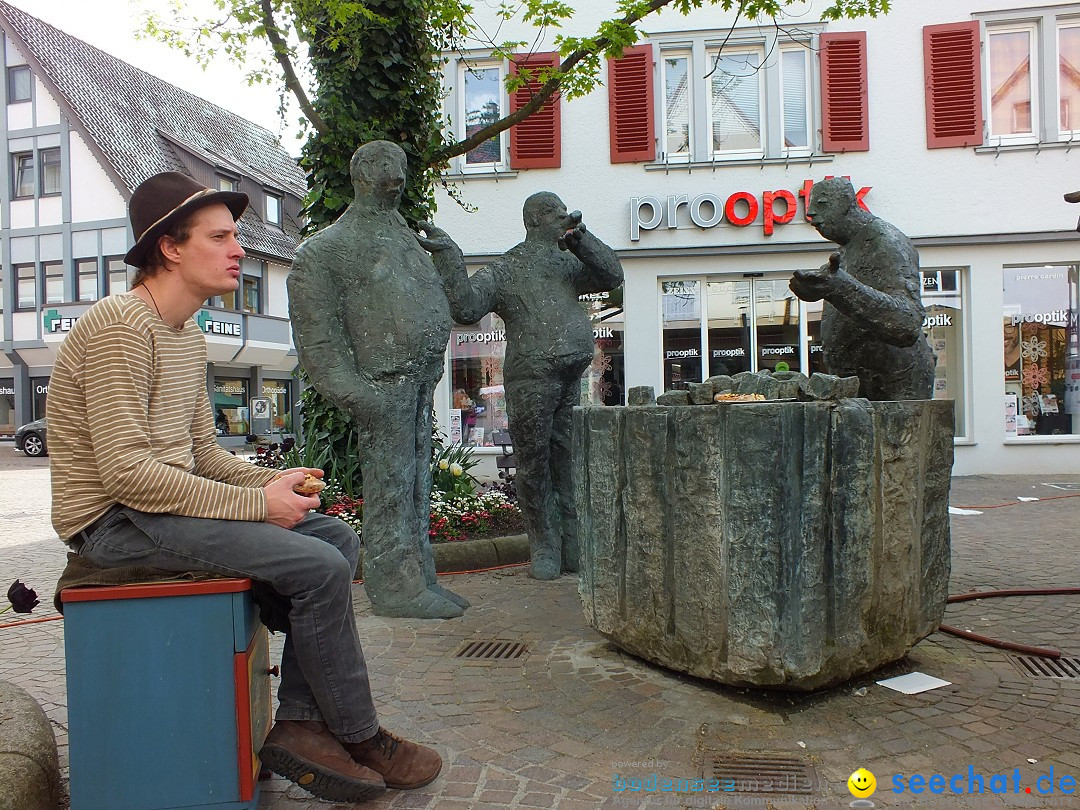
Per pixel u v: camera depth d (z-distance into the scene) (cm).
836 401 281
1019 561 537
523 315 458
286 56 564
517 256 465
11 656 377
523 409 464
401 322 401
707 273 1069
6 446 2555
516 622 402
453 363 1130
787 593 270
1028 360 1066
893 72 1039
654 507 307
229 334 2600
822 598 276
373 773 221
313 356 401
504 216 1080
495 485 698
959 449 1052
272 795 233
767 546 270
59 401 199
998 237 1030
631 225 1064
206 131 2895
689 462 291
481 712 289
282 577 200
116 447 189
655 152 1069
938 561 324
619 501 323
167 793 195
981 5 1028
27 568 610
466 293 434
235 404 2795
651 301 1076
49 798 201
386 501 411
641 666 332
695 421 288
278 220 2934
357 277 403
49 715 300
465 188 1083
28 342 2514
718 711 285
